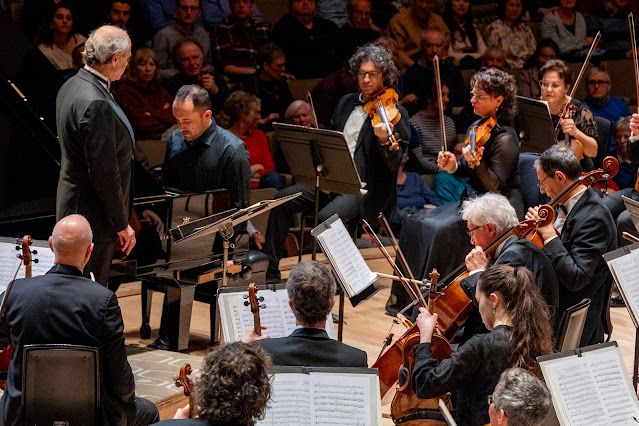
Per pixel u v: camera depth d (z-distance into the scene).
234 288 6.66
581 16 17.92
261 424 5.13
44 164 9.80
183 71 13.35
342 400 5.21
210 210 9.21
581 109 11.65
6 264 6.90
